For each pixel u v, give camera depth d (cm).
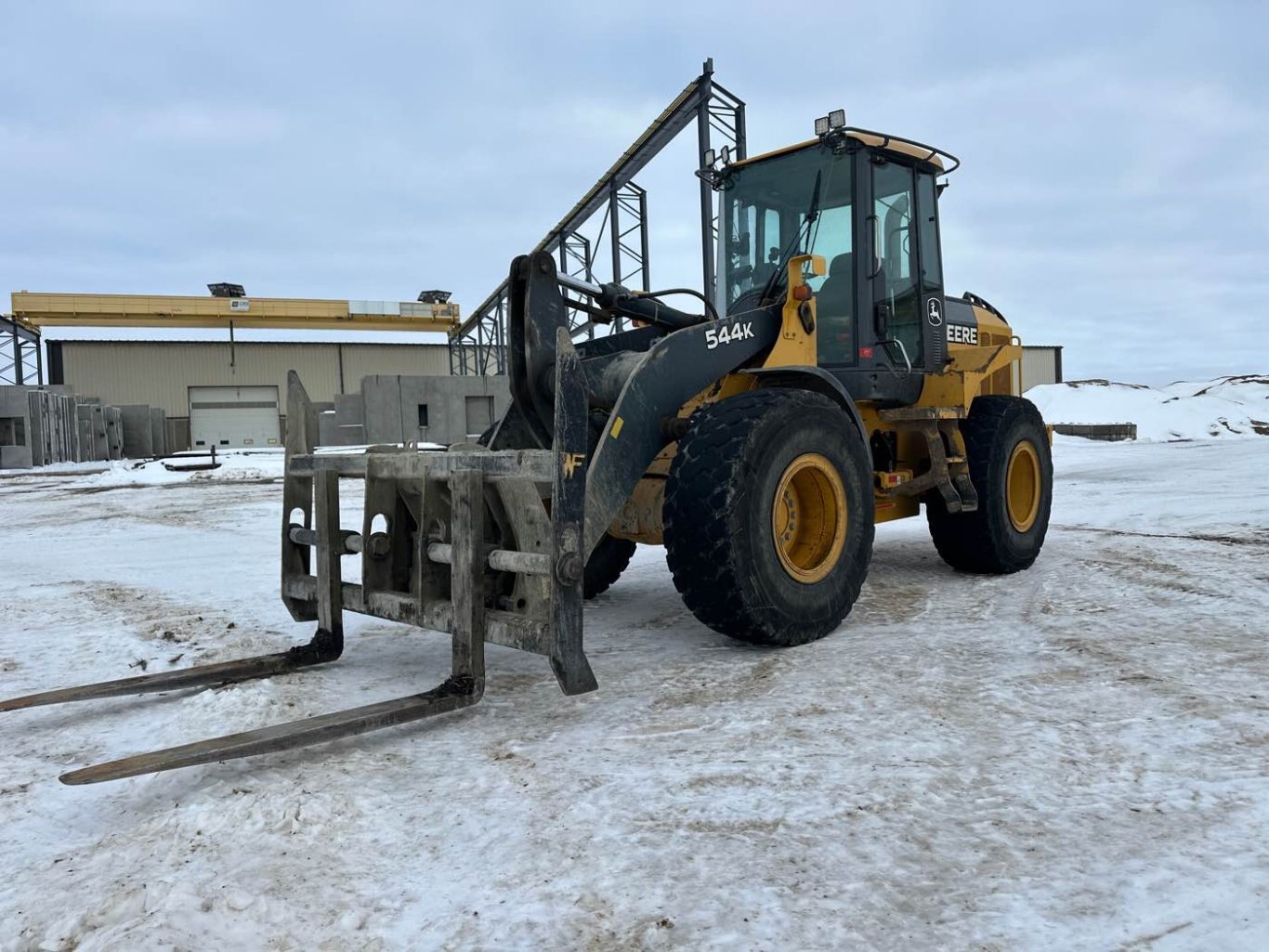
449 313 3628
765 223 452
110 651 362
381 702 264
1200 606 373
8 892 171
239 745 215
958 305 527
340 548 329
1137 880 160
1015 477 495
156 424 3466
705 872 167
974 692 268
